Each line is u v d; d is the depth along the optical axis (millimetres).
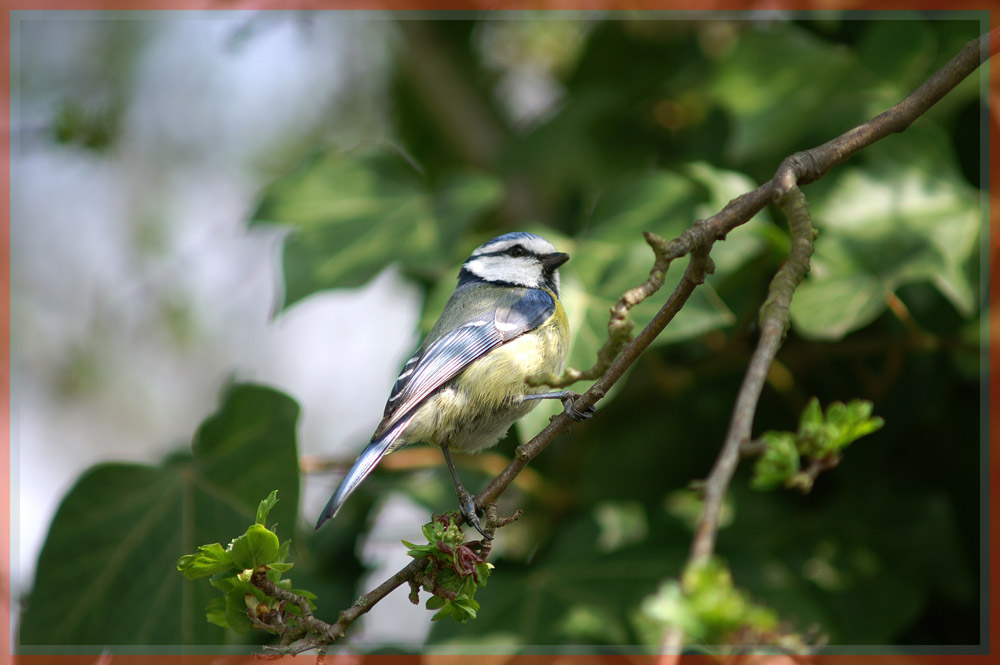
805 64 7711
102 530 6805
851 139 4352
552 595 6926
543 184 9523
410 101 11352
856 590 7000
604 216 7516
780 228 7402
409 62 10672
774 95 7730
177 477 6902
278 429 6781
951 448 7379
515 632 6746
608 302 6930
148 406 12086
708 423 8094
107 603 6656
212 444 6949
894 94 7410
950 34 7340
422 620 10078
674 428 8148
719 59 8180
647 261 7008
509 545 8273
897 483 7426
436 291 7309
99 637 6602
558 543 7316
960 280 6520
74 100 10336
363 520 8328
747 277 7426
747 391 3666
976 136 7465
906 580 7031
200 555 3953
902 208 6852
